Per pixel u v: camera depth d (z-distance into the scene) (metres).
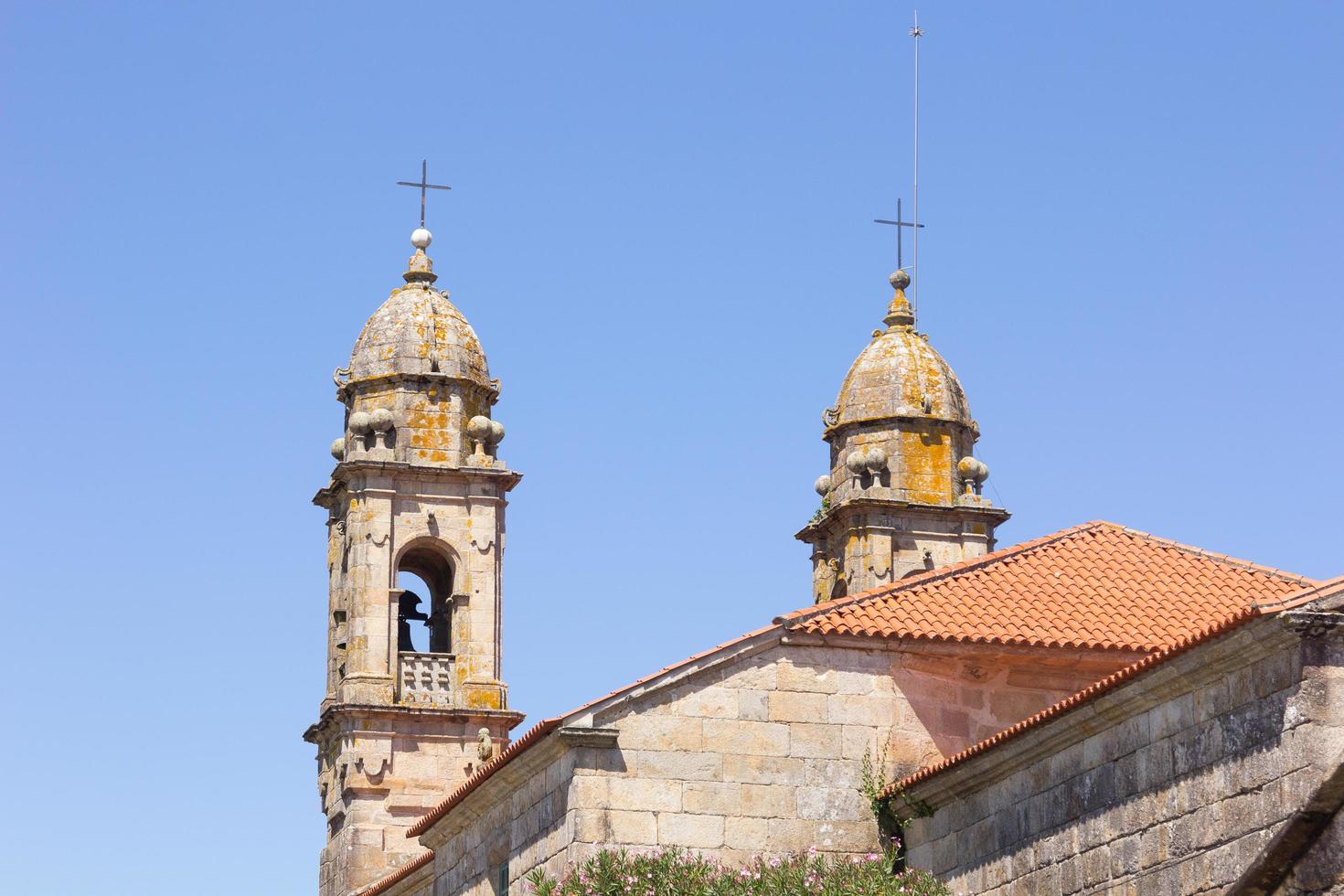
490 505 60.50
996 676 38.69
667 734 37.25
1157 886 29.70
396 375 61.03
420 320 61.88
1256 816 27.81
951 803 35.50
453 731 58.78
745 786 37.25
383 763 58.28
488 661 59.53
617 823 36.72
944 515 63.78
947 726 38.16
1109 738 31.09
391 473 60.09
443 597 61.28
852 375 66.00
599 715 37.06
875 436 64.81
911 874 34.44
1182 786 29.34
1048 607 39.72
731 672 37.69
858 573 63.03
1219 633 28.14
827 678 38.03
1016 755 33.19
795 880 33.91
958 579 40.31
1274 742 27.59
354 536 59.81
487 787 40.00
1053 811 32.38
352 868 57.56
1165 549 41.81
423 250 63.66
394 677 59.06
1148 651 38.62
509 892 39.25
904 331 67.12
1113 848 30.78
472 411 61.69
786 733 37.62
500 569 60.38
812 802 37.38
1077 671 38.94
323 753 60.53
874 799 37.34
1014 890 33.25
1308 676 27.06
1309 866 22.75
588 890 34.22
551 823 37.56
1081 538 41.94
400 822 58.06
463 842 42.28
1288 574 40.97
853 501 63.34
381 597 59.41
